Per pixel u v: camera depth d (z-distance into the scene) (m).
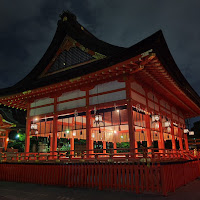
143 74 11.97
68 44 14.91
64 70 14.77
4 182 11.99
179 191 8.22
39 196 8.12
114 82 12.01
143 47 9.28
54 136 13.96
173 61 11.88
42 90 14.02
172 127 17.91
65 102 14.03
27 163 11.91
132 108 11.20
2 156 13.34
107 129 18.41
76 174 9.74
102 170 9.05
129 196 7.46
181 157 13.54
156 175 7.74
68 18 14.91
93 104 12.51
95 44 13.19
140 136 18.34
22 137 30.31
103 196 7.62
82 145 25.66
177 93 16.28
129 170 8.40
